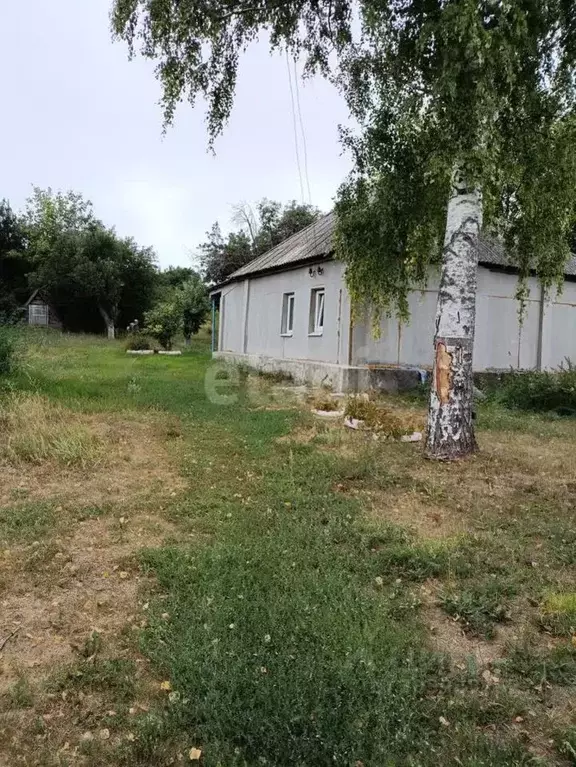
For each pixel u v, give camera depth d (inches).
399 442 304.3
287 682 98.2
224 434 308.3
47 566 147.7
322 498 204.8
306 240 652.1
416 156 299.9
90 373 539.2
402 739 87.7
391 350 507.8
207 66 328.5
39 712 95.6
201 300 1119.6
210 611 123.8
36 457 241.8
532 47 239.0
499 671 108.0
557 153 269.4
